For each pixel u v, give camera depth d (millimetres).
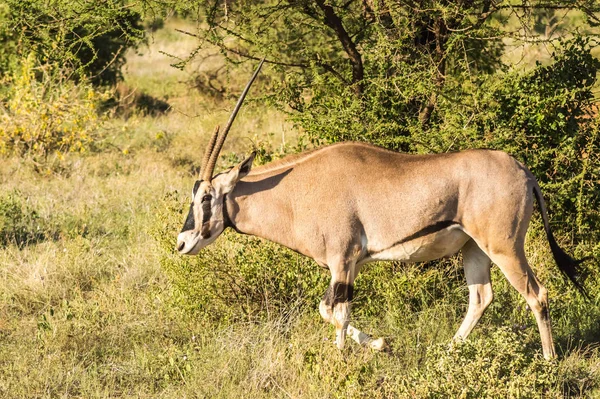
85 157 50281
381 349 22484
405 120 28250
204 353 22938
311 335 23453
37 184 44219
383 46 28562
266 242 26219
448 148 26672
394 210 21781
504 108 27453
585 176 27609
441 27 30047
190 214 22938
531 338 24062
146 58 101062
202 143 54094
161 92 76562
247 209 22938
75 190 42625
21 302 28234
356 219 22047
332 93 29500
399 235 21859
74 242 32562
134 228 35844
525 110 26812
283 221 22719
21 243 33719
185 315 25984
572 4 28812
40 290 28656
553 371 20031
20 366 22500
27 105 49156
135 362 23141
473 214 21375
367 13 31312
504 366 19938
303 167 22578
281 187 22609
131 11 31188
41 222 36625
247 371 22000
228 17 31125
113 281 29719
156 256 29266
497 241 21312
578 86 28609
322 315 22453
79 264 30578
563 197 27234
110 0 31156
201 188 22781
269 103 30250
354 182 22031
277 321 24391
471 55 33750
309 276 25953
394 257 22234
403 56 29188
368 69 30125
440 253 22250
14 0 32500
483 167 21312
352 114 27500
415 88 27234
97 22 32094
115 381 22375
